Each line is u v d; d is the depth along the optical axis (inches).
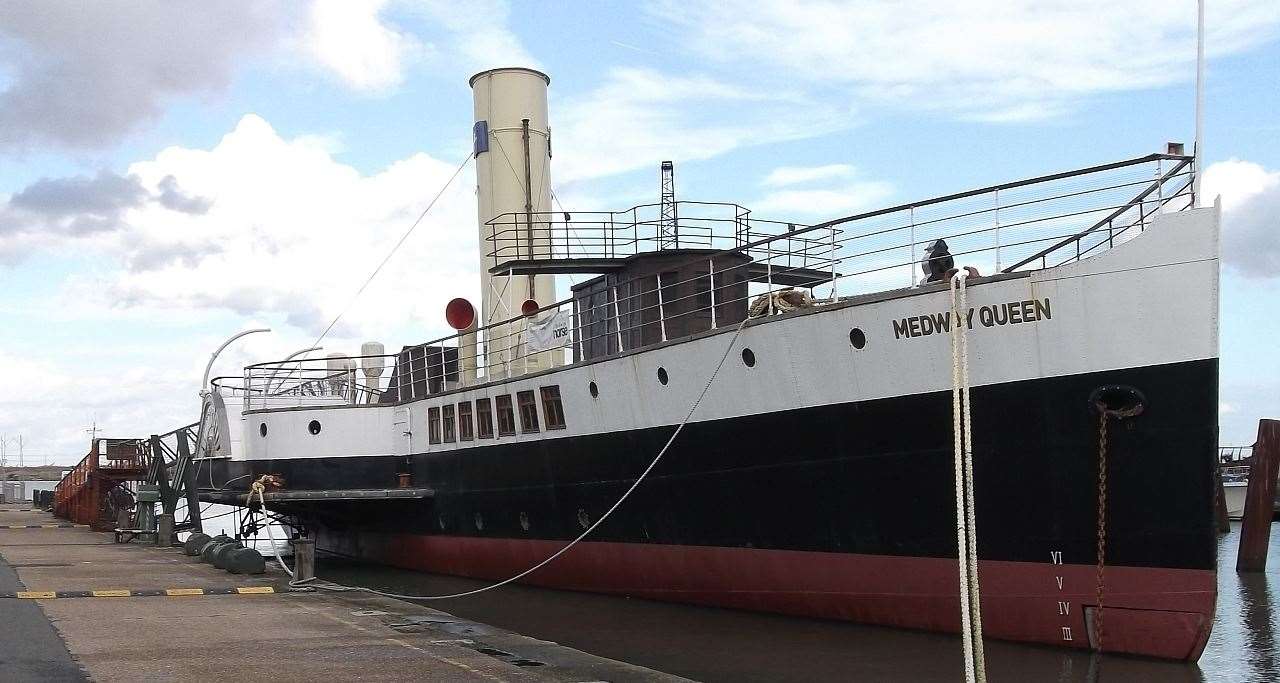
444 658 535.5
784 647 693.3
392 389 1304.1
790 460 759.7
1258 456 1275.8
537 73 1278.3
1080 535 645.9
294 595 808.3
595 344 1070.4
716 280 982.4
